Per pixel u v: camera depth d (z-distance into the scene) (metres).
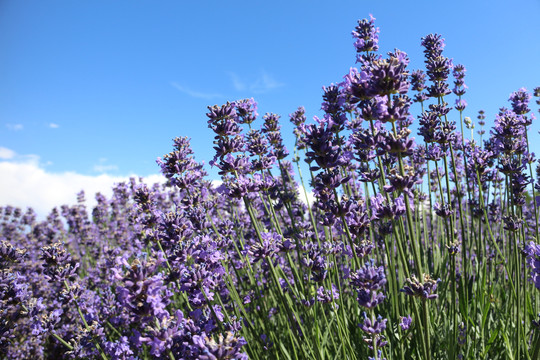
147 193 0.34
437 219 0.44
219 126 0.27
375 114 0.21
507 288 0.37
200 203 0.34
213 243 0.29
